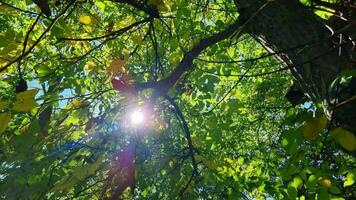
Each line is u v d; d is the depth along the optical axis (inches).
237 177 192.7
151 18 148.9
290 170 125.9
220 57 194.9
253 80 262.4
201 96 199.6
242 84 293.0
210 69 195.0
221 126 211.8
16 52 91.7
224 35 136.6
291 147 86.4
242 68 207.2
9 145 115.5
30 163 119.5
